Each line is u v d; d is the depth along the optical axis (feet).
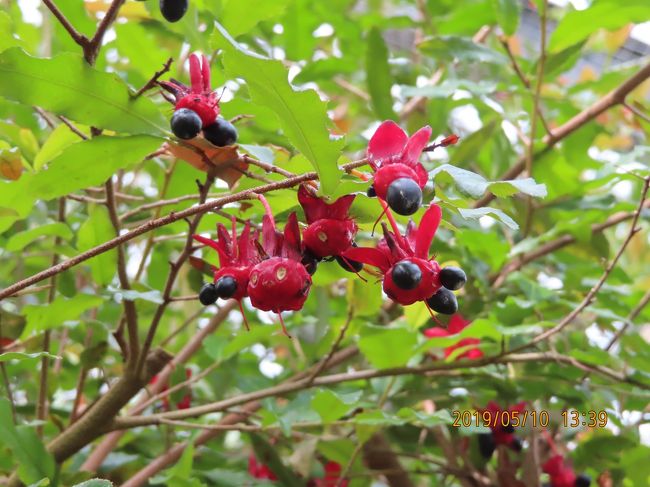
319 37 1.99
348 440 1.65
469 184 1.02
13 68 1.10
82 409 1.68
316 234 1.07
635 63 2.02
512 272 1.76
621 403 1.66
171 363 1.61
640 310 1.65
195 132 1.08
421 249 1.07
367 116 2.14
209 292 1.09
